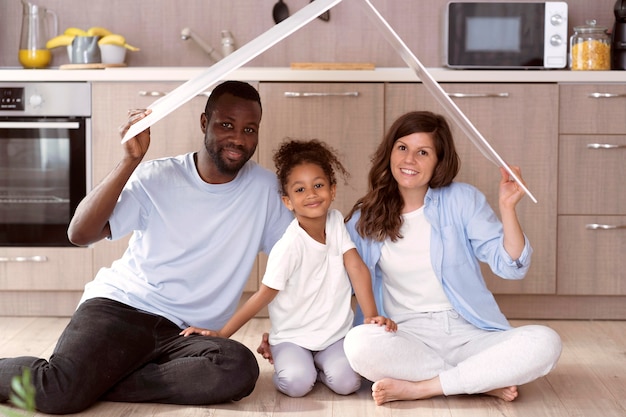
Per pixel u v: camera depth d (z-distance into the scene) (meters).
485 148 2.55
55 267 3.80
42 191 3.80
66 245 3.81
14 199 3.81
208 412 2.54
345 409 2.58
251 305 2.71
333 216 2.79
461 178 3.79
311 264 2.72
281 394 2.72
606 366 3.05
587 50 3.87
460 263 2.80
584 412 2.56
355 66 3.80
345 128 3.76
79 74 3.74
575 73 3.74
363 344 2.58
